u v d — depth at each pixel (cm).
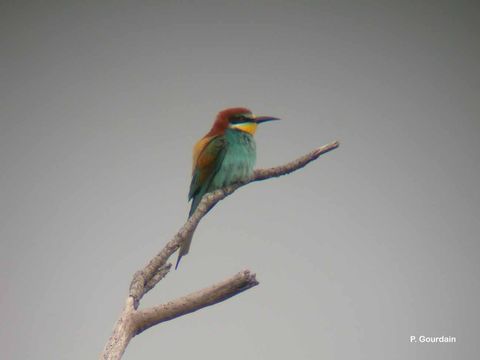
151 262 529
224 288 477
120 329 475
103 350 466
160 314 480
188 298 480
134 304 496
